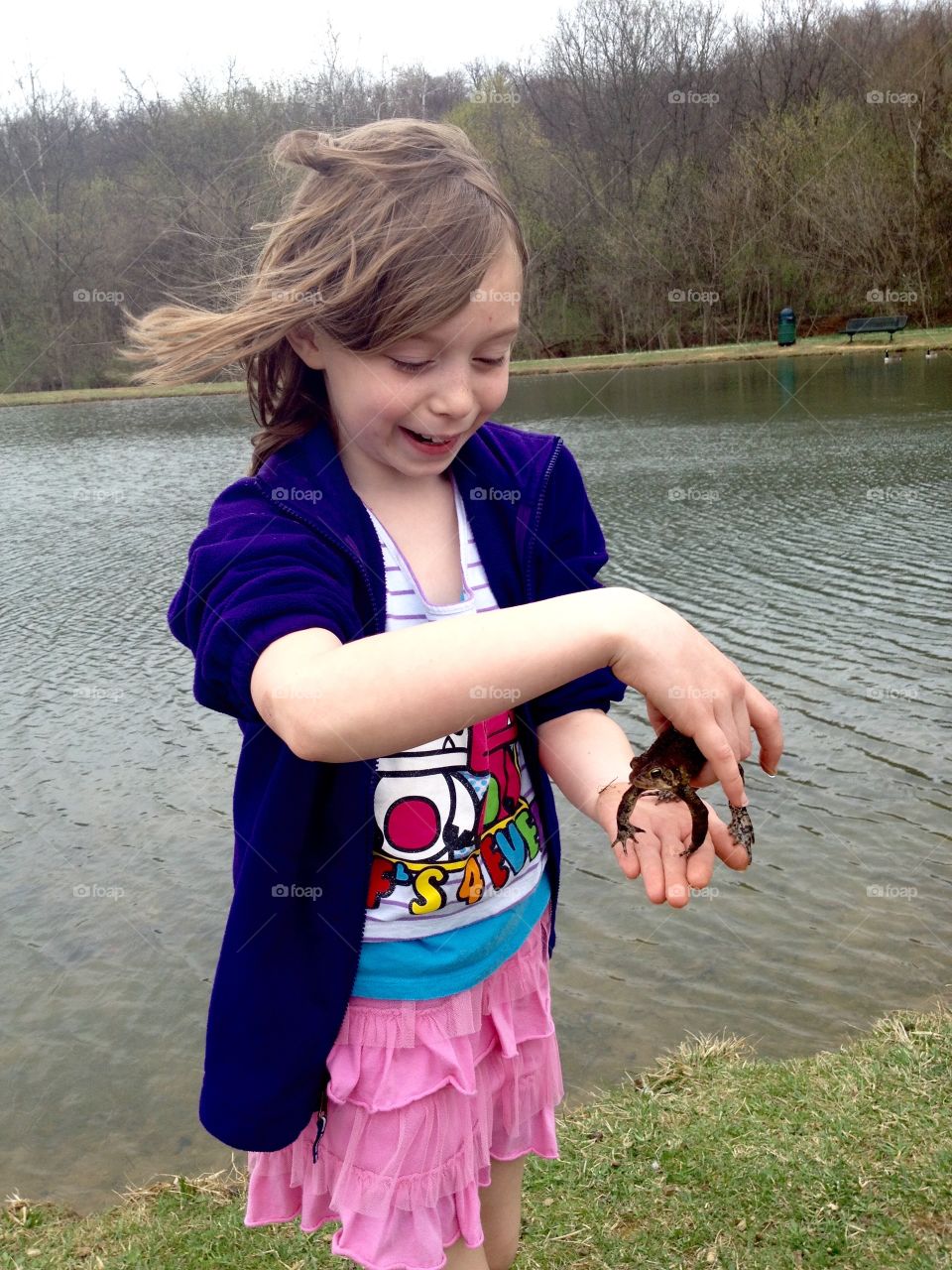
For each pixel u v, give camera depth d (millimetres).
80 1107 4480
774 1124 3164
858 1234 2607
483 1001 1524
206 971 5445
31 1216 3631
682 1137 3111
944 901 5410
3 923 5977
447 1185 1458
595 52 38562
